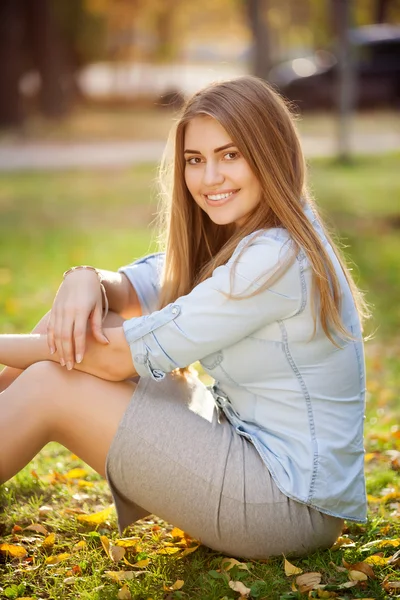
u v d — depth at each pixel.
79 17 34.59
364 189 17.64
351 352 3.78
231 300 3.57
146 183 18.75
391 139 25.78
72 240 13.25
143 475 3.62
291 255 3.55
